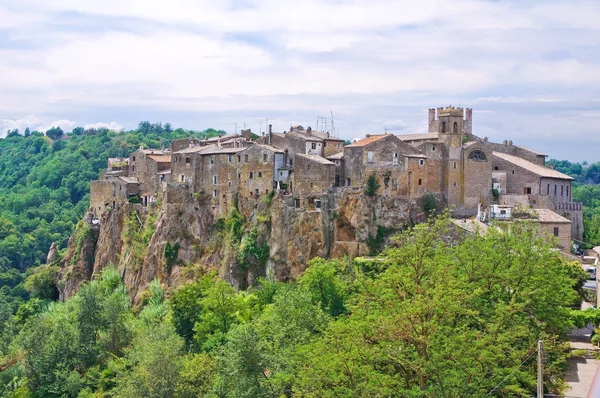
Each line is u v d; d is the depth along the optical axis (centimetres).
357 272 12569
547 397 7738
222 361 10406
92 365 14400
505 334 7431
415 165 17275
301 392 7450
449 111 17525
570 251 14738
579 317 10544
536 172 17575
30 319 16100
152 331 13175
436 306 7125
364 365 7238
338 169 17862
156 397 10681
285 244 17488
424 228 8756
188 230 19888
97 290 16012
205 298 14450
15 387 13775
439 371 6869
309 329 10562
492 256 8838
